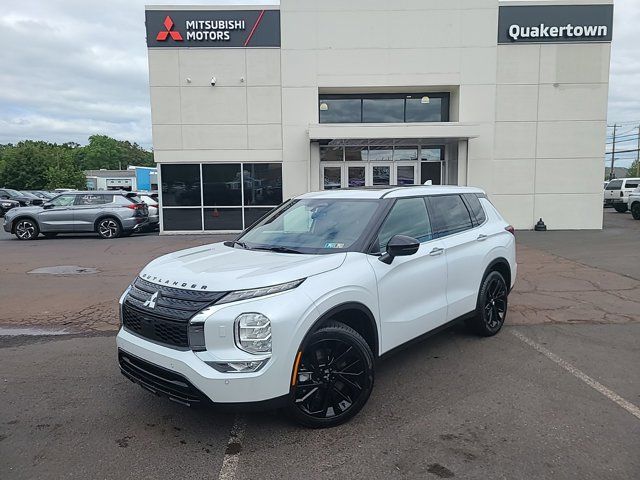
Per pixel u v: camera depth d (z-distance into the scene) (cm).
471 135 1550
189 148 1678
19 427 369
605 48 1633
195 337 323
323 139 1625
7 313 699
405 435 348
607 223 2027
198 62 1652
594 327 606
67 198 1659
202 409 322
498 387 427
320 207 478
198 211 1705
